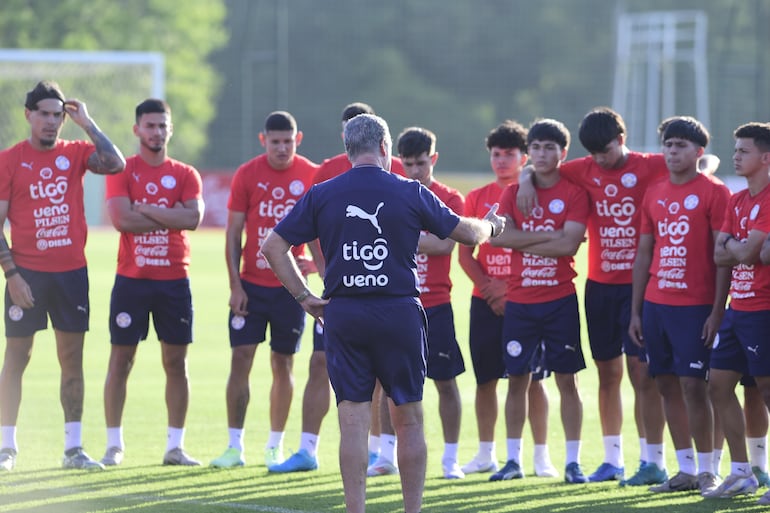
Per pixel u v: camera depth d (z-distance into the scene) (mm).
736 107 176750
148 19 178375
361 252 21109
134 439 32688
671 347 26391
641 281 27297
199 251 110625
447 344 28625
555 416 37656
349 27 190125
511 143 30031
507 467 28234
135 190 29516
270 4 186875
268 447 29484
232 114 184625
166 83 177375
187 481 26812
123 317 29281
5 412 28250
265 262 29766
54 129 28031
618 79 170375
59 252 28281
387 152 21969
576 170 28984
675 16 162875
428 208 21453
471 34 194125
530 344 28219
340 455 21234
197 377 44469
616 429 28422
